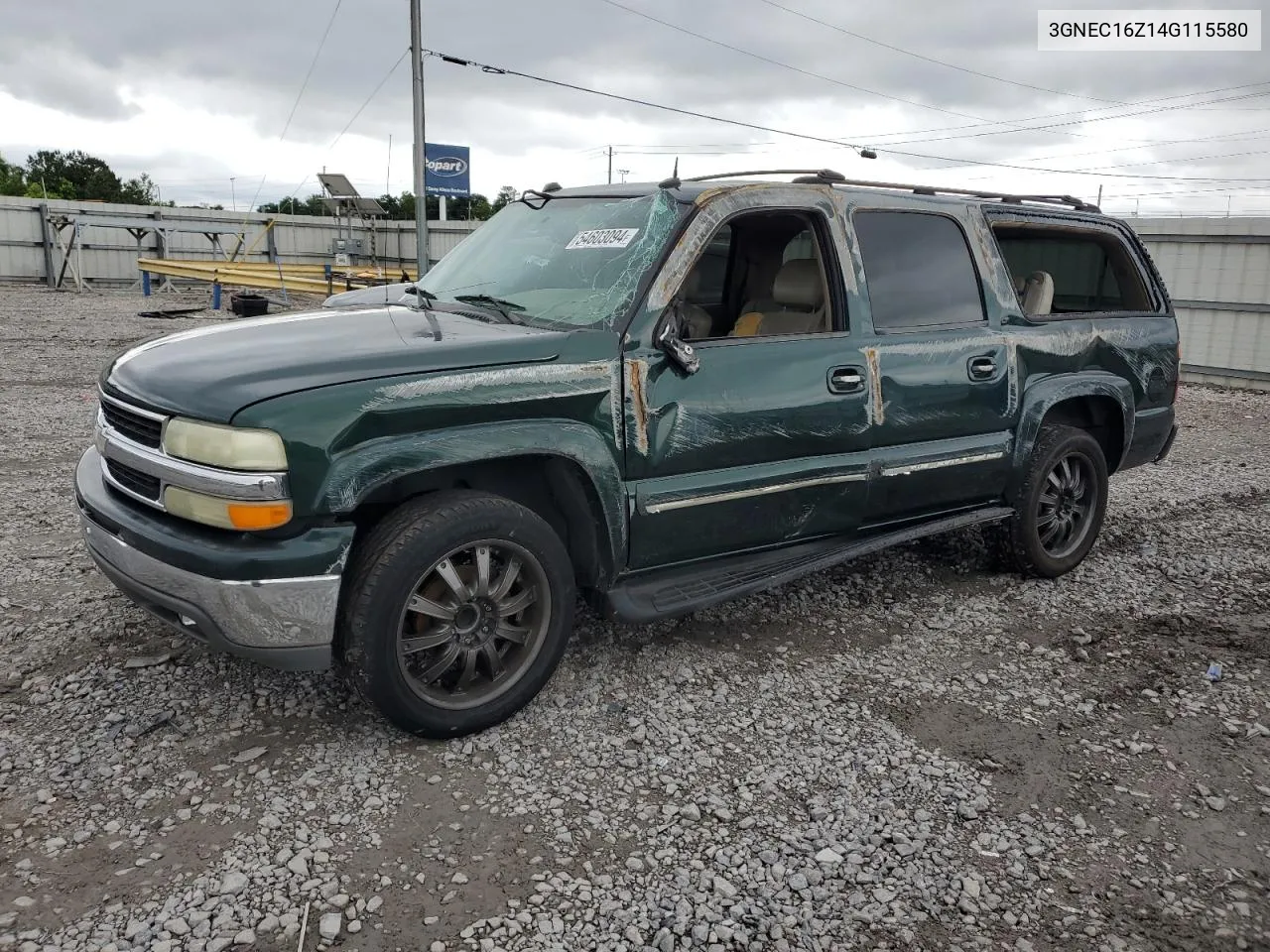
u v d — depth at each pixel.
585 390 3.28
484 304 3.81
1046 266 5.30
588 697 3.61
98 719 3.30
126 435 3.20
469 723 3.23
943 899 2.59
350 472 2.85
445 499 3.10
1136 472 8.09
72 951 2.25
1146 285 5.51
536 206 4.40
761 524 3.85
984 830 2.90
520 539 3.20
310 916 2.41
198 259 34.56
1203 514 6.70
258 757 3.11
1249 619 4.69
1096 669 4.06
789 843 2.80
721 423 3.61
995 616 4.61
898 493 4.28
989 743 3.43
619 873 2.64
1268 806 3.08
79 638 3.91
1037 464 4.84
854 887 2.63
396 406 2.92
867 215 4.19
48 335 15.59
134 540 3.01
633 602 3.55
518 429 3.15
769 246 4.58
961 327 4.44
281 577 2.80
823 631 4.35
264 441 2.77
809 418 3.84
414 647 3.09
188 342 3.42
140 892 2.47
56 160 81.94
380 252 38.81
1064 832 2.91
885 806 3.01
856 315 4.02
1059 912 2.56
